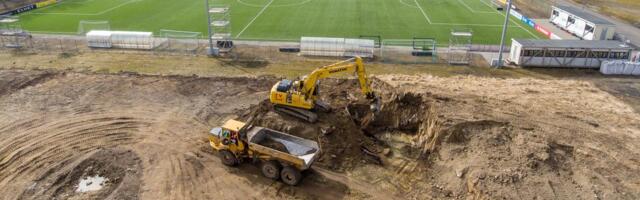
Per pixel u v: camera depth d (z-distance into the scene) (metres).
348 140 25.02
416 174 22.80
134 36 42.59
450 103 26.86
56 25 51.56
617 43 38.94
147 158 23.67
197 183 21.67
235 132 21.59
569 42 38.97
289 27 51.56
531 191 19.69
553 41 39.28
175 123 27.67
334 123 25.47
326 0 66.19
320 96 29.95
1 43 44.16
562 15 51.84
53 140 25.44
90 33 43.28
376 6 62.78
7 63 38.53
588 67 38.50
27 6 58.34
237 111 29.45
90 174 22.19
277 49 43.22
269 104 28.03
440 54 42.12
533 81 34.81
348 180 22.25
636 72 36.94
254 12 58.47
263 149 21.38
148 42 42.56
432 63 39.62
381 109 27.61
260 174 22.50
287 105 25.58
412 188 21.70
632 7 63.53
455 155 22.86
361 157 24.20
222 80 34.72
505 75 36.84
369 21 54.59
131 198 20.39
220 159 23.69
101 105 30.14
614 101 30.91
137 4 63.19
